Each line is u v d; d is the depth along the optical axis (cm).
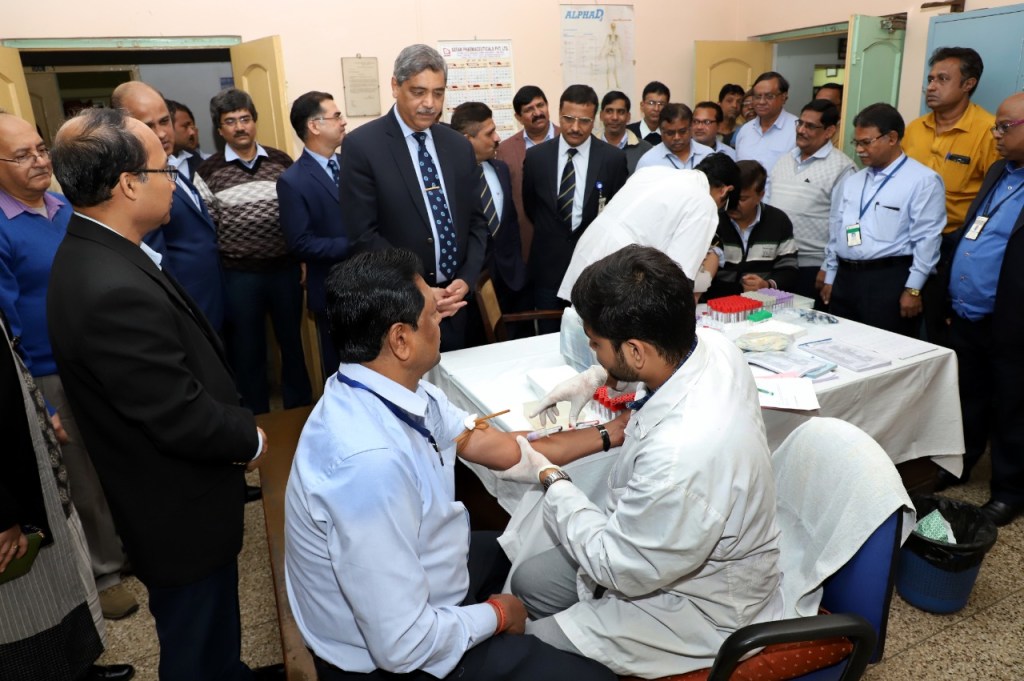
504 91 448
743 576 119
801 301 279
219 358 145
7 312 186
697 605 121
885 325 279
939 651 186
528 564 147
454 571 122
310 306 316
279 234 323
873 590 123
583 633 125
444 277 255
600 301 111
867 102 402
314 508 103
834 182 341
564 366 202
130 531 133
